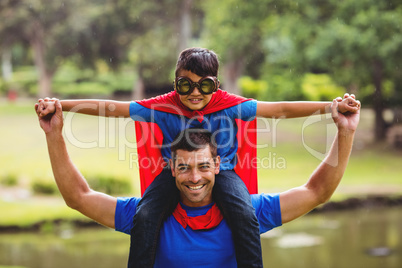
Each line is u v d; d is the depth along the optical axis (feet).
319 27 95.86
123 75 239.50
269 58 112.06
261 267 11.87
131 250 11.76
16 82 237.86
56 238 57.67
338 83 98.53
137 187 75.10
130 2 154.61
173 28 160.45
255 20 106.22
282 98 107.55
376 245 53.36
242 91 159.74
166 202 12.13
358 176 81.46
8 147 110.52
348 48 88.38
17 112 165.48
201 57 12.83
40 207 66.03
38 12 164.55
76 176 12.64
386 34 88.07
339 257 49.57
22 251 52.70
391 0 90.53
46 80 180.34
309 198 12.66
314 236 56.95
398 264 46.96
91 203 12.70
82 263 48.78
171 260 11.85
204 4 135.33
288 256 50.34
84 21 161.89
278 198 12.78
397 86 108.58
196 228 12.04
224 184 12.35
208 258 11.85
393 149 104.58
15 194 74.18
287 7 103.40
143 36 165.99
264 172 83.76
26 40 186.19
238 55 117.70
